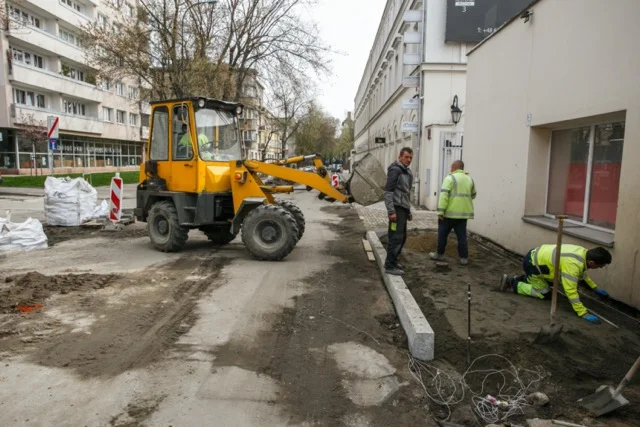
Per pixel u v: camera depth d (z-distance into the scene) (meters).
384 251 8.24
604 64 5.56
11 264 7.65
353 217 14.91
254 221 7.94
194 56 18.33
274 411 3.40
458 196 7.16
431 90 16.69
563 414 3.40
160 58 18.81
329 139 66.94
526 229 7.71
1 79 27.42
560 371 3.89
